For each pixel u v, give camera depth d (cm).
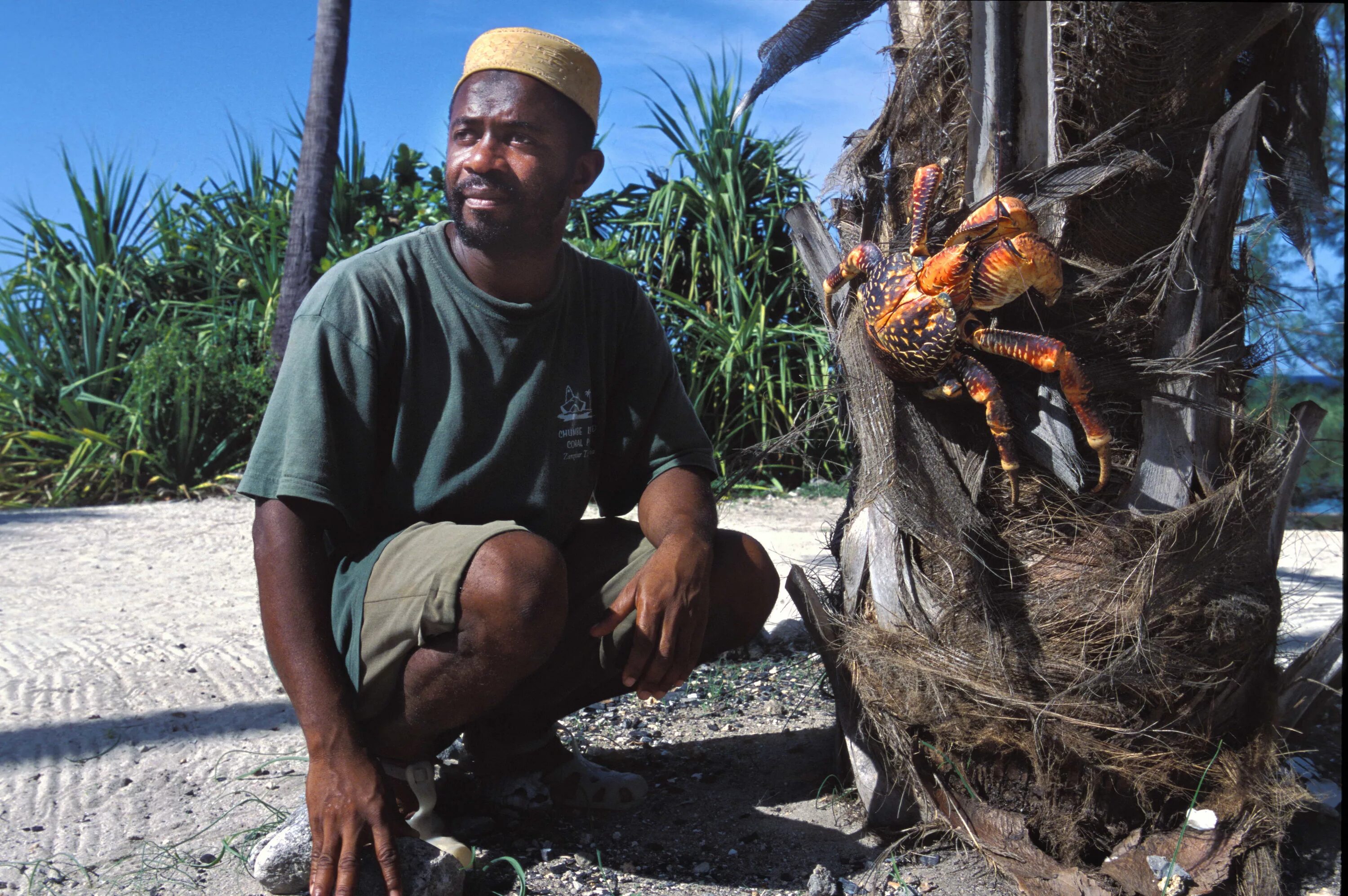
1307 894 182
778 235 727
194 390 673
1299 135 190
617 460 210
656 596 176
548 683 199
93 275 762
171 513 587
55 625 338
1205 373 175
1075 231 179
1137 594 174
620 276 208
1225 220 175
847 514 210
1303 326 199
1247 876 180
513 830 199
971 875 183
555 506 194
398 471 184
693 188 716
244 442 689
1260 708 193
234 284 771
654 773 229
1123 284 180
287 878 168
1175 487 178
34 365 726
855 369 192
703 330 668
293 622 166
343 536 185
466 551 167
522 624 165
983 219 167
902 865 186
